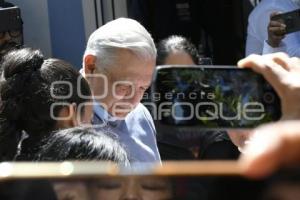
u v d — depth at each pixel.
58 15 4.73
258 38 3.98
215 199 0.54
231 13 4.94
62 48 4.77
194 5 4.93
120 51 2.35
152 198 0.66
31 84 1.92
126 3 4.76
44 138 1.78
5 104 1.89
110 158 1.58
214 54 4.99
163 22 4.85
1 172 0.62
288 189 0.49
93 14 4.70
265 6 3.94
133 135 2.48
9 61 1.97
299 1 3.92
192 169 0.56
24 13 4.74
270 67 0.85
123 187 0.67
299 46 3.47
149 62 2.39
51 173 0.62
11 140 1.86
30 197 0.63
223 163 0.56
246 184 0.51
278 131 0.49
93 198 0.64
